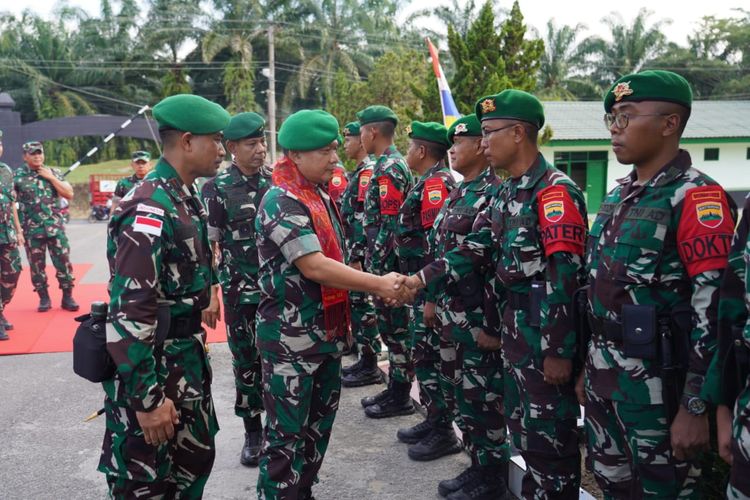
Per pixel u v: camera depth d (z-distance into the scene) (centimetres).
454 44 1205
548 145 2191
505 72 1173
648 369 198
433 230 335
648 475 200
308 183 269
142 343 214
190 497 253
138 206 219
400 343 411
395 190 406
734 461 167
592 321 214
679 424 189
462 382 298
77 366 226
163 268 228
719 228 185
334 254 273
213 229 358
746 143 2383
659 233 195
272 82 2505
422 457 354
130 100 3800
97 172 3288
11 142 2248
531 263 246
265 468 267
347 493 319
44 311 720
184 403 242
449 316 296
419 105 2112
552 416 244
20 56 3688
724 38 3841
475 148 302
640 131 200
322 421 281
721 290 176
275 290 261
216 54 3316
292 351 260
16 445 380
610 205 216
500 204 266
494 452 301
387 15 3781
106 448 235
